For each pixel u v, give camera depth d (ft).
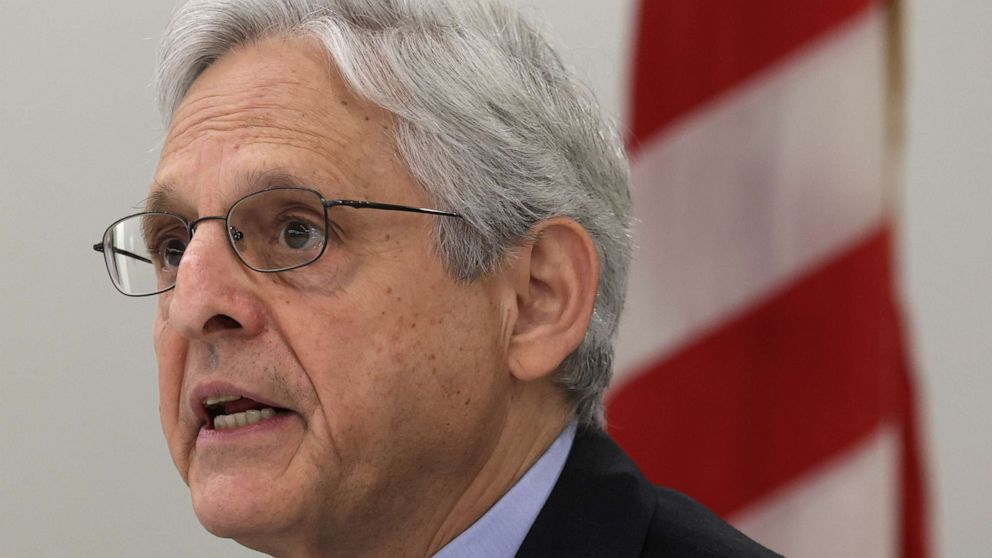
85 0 36.17
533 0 35.78
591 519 16.40
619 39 35.99
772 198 25.49
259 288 15.28
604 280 17.88
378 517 16.16
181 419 16.29
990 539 35.01
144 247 16.97
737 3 25.89
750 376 25.49
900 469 25.40
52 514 35.29
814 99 25.29
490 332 16.29
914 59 35.99
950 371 35.45
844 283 24.94
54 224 35.63
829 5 25.31
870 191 25.05
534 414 17.24
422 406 15.72
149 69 35.99
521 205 16.42
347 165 15.47
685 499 18.34
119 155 35.70
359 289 15.35
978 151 35.78
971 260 35.65
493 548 16.70
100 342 35.60
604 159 17.99
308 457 15.33
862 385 24.73
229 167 15.40
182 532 35.55
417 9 16.17
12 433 35.32
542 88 17.04
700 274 25.94
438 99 15.83
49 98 35.83
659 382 26.17
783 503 25.11
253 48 16.33
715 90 26.00
